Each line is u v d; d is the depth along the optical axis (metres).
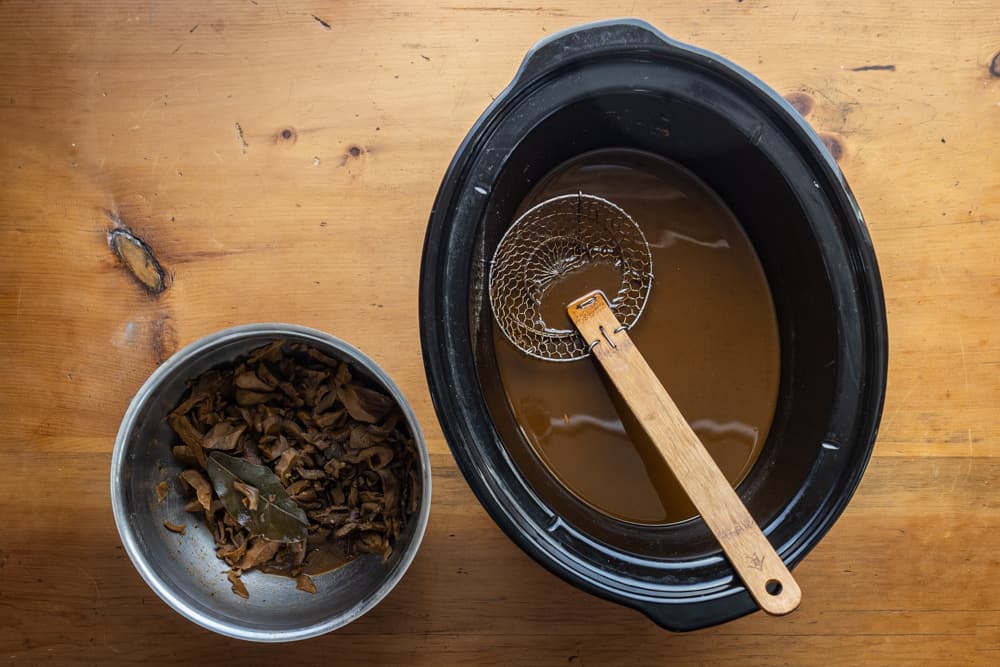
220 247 0.67
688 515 0.64
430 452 0.66
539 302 0.65
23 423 0.67
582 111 0.61
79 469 0.67
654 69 0.59
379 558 0.62
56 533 0.67
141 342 0.67
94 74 0.67
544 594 0.66
